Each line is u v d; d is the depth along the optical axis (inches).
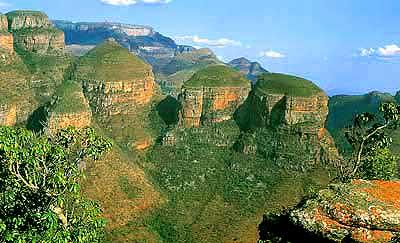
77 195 1152.2
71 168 1143.0
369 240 1182.9
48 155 1127.0
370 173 2098.9
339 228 1220.5
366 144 2192.4
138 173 5880.9
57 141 1200.8
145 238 4931.1
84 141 1215.6
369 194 1267.2
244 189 6146.7
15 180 1074.1
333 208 1247.5
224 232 5177.2
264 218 1498.5
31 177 1096.8
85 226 1114.1
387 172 2094.0
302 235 1315.2
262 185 6166.3
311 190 1446.9
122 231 4916.3
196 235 5137.8
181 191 6205.7
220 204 5900.6
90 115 6102.4
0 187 1072.2
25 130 1063.0
